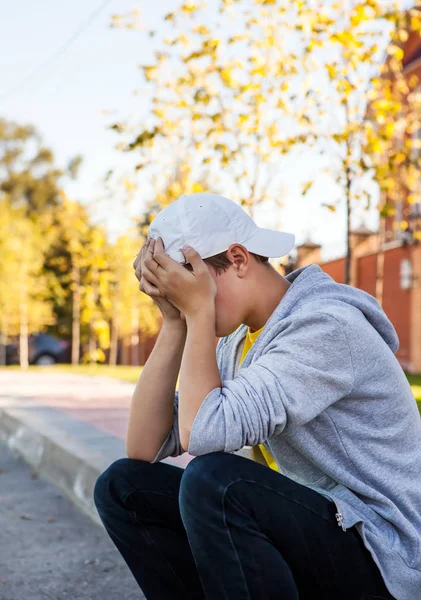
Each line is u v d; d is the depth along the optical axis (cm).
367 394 164
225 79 585
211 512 155
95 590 270
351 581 160
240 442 159
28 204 3884
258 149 602
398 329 1447
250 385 160
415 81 628
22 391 931
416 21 552
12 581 280
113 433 532
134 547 189
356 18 533
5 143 3928
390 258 1452
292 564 160
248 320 181
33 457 509
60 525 360
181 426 165
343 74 549
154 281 175
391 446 165
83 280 1938
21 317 2073
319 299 171
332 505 161
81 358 2338
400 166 625
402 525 158
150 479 187
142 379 192
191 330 170
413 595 157
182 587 189
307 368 159
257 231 179
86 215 1902
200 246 173
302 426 164
